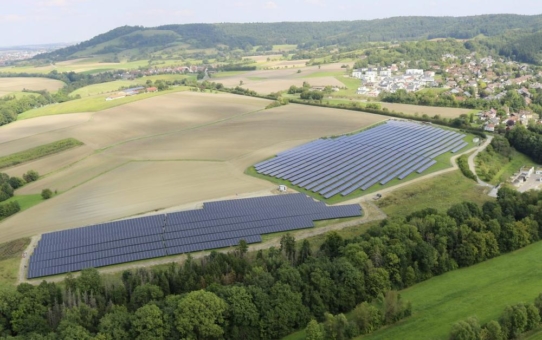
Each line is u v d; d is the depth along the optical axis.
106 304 92.75
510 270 110.25
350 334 85.19
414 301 98.12
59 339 78.88
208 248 123.75
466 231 116.31
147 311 83.00
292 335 88.69
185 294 90.88
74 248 122.81
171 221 136.25
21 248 127.75
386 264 103.12
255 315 86.38
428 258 106.75
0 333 84.50
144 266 116.31
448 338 82.25
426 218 120.44
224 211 143.00
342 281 96.75
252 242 127.31
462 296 99.31
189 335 82.31
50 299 91.75
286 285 91.12
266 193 161.75
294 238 120.88
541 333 85.38
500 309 93.25
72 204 158.62
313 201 152.00
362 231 133.62
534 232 124.06
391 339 85.50
